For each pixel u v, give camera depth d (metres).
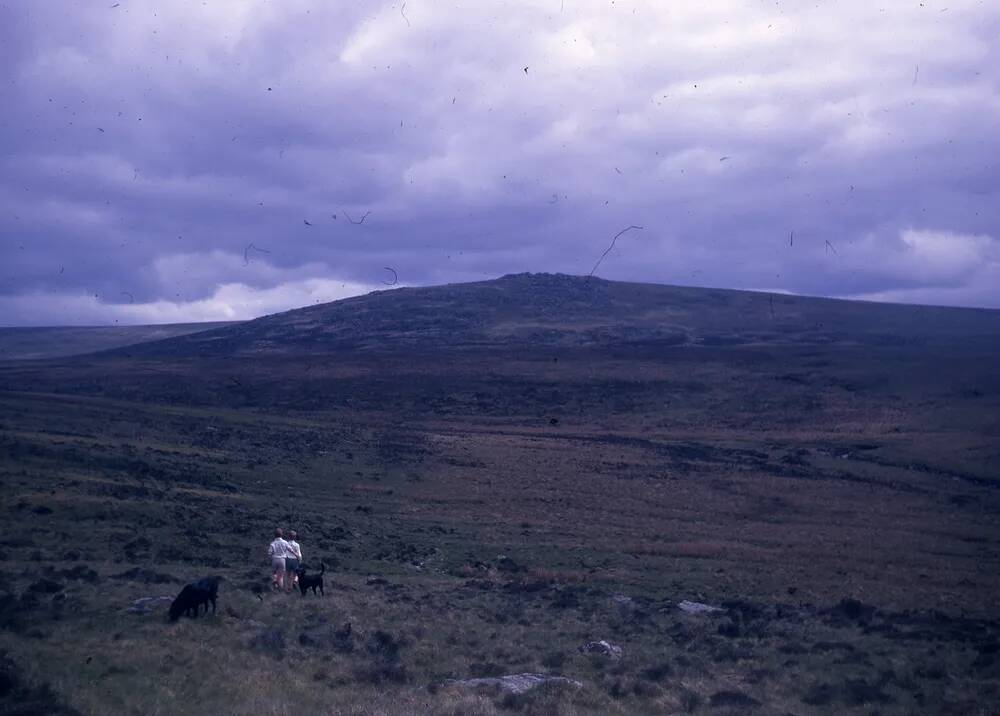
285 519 43.31
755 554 42.66
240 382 111.81
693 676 19.66
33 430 56.50
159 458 54.09
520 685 17.56
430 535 44.97
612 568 39.22
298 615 22.98
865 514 53.69
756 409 95.12
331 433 77.31
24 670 14.49
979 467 65.44
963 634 26.23
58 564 27.80
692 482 63.25
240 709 14.55
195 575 28.08
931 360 108.88
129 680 15.29
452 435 81.69
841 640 24.69
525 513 52.16
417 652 20.09
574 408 99.31
